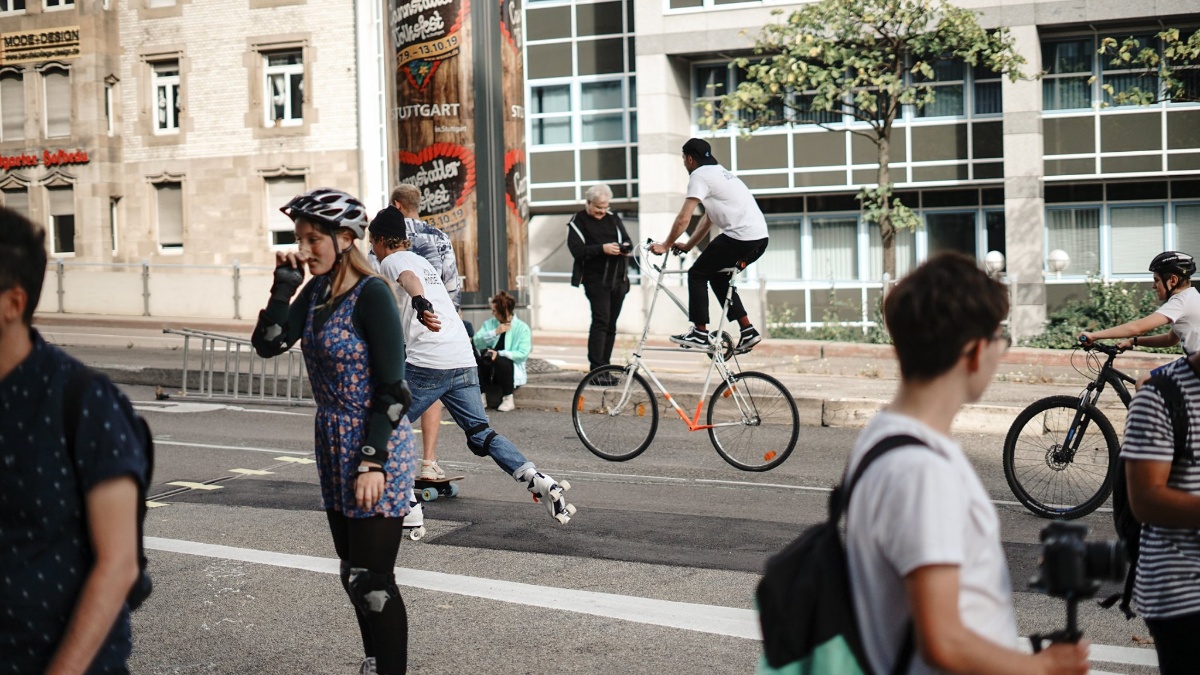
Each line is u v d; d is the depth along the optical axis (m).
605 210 13.24
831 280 24.92
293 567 6.87
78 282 29.55
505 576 6.66
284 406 14.12
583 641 5.54
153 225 33.12
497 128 15.73
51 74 33.19
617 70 29.84
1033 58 25.73
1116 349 8.16
